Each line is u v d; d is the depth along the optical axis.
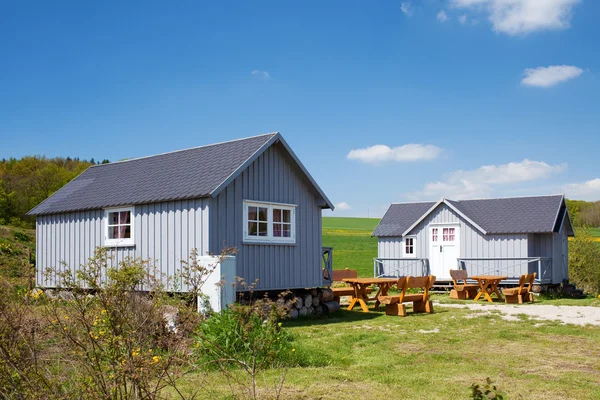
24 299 5.35
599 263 32.88
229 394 6.91
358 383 7.88
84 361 5.19
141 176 17.75
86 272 5.58
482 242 27.28
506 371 8.92
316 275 17.59
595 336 12.79
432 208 28.47
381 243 30.69
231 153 16.17
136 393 5.19
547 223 26.03
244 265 15.20
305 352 9.70
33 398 4.81
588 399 7.23
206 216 14.28
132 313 5.59
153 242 15.46
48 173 47.97
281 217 16.59
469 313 17.00
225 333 8.79
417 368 9.16
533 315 16.28
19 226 42.53
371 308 18.98
